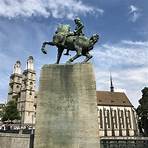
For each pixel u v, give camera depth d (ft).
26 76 459.32
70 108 50.11
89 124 48.93
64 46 55.21
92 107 50.01
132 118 397.39
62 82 51.96
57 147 47.83
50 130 48.93
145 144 116.57
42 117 49.88
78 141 47.91
